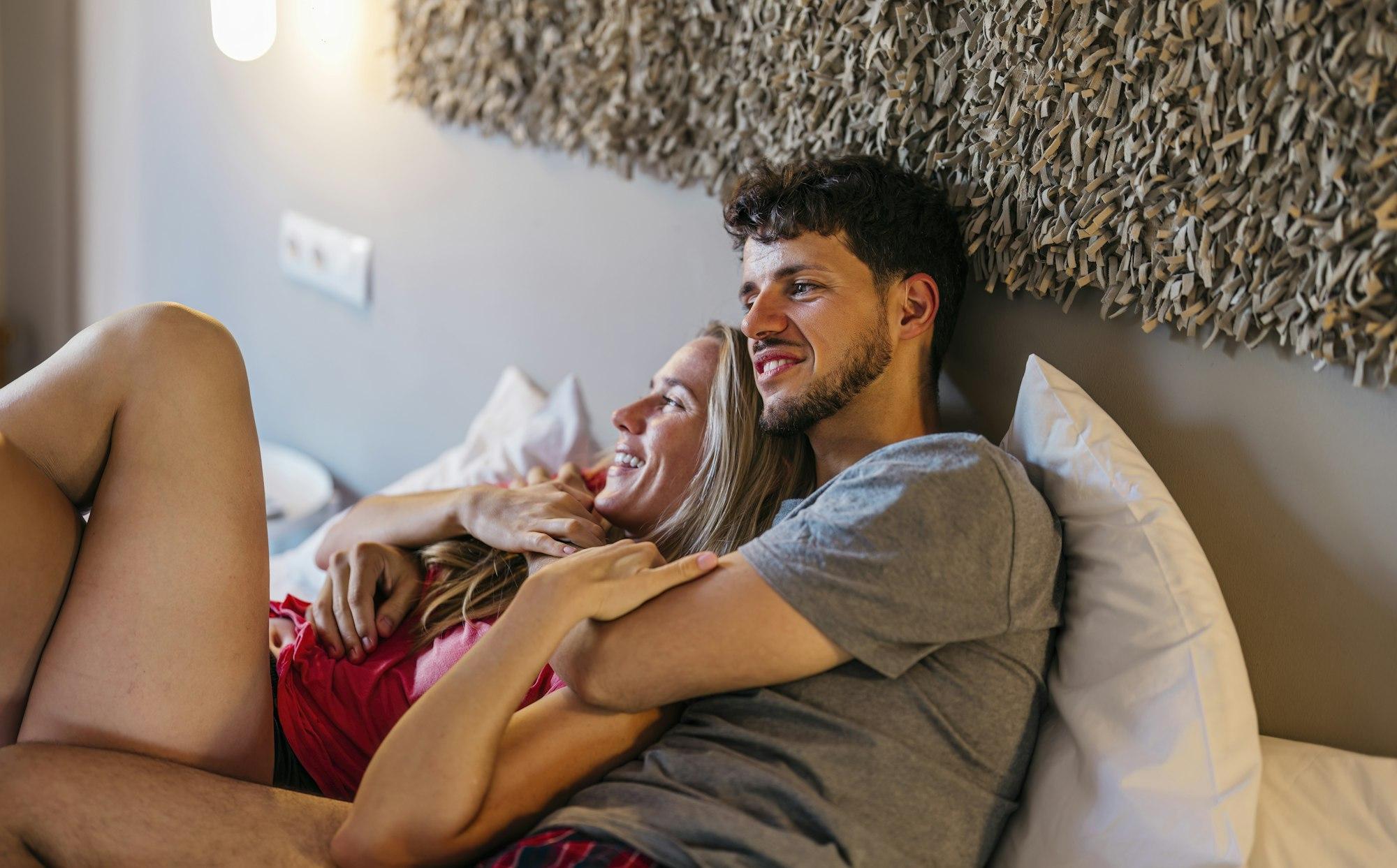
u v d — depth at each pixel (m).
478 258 2.00
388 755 0.99
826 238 1.23
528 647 1.01
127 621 1.11
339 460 2.41
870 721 1.01
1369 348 1.01
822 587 1.00
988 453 1.06
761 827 0.95
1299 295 1.04
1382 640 1.05
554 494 1.36
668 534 1.35
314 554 1.77
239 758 1.16
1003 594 1.04
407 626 1.34
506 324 1.98
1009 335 1.32
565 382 1.86
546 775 1.04
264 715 1.19
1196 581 1.03
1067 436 1.14
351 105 2.19
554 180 1.85
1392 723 1.05
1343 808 0.99
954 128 1.30
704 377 1.39
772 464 1.34
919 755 1.01
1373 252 0.97
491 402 1.95
